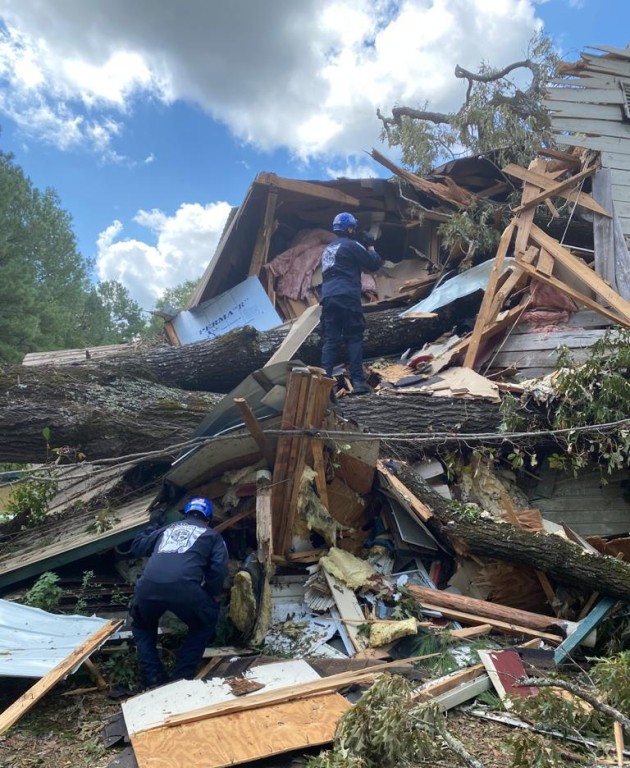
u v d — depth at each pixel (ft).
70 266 95.09
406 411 19.30
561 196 24.64
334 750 8.25
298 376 13.94
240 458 15.44
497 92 31.09
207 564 12.53
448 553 16.21
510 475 19.44
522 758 8.64
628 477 19.56
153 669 11.94
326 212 31.50
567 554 14.60
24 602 15.12
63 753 9.72
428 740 8.29
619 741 9.62
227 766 8.96
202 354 23.62
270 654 13.52
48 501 20.16
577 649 13.85
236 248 30.71
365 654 13.09
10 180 69.21
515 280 22.40
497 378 21.44
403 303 28.04
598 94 26.58
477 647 13.46
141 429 19.70
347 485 16.28
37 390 19.67
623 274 22.74
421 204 30.55
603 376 18.07
